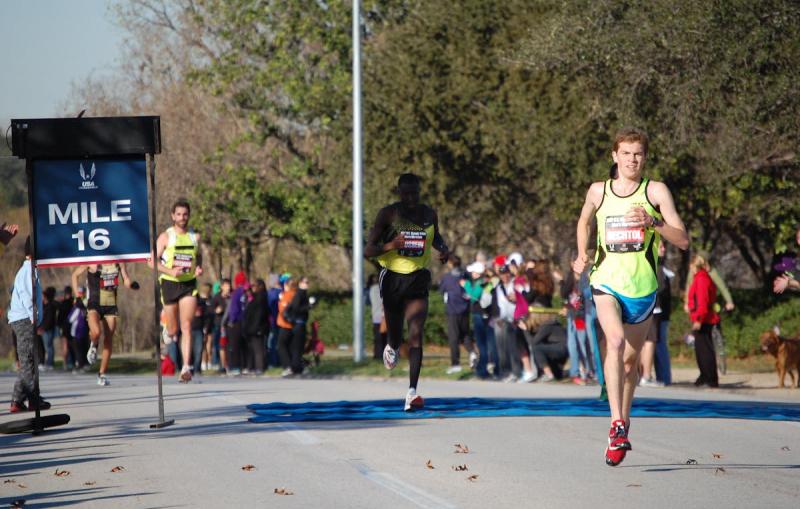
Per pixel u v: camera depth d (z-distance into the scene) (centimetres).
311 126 6550
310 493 1111
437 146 5338
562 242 6719
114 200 1681
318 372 3847
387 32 5716
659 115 3922
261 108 6581
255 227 6862
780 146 3734
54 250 1669
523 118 4747
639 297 1258
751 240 5338
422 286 1777
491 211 5812
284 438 1533
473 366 3459
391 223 1747
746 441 1493
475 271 3331
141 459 1366
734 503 1040
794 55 3531
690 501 1050
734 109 3616
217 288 4878
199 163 6962
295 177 6600
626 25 3856
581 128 4516
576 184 4647
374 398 2252
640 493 1095
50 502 1091
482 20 5075
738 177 4053
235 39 6575
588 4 4016
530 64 4181
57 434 1669
